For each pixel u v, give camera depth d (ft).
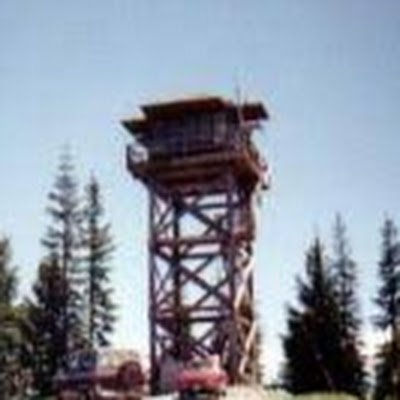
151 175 208.95
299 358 249.75
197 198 207.92
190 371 167.43
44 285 280.51
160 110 209.87
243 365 200.64
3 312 275.80
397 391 203.51
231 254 202.49
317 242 265.34
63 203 289.94
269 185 217.15
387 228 301.63
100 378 181.98
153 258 205.67
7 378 274.16
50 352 273.75
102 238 287.48
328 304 257.14
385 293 298.35
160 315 201.98
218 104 208.13
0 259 285.23
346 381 249.55
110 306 283.38
